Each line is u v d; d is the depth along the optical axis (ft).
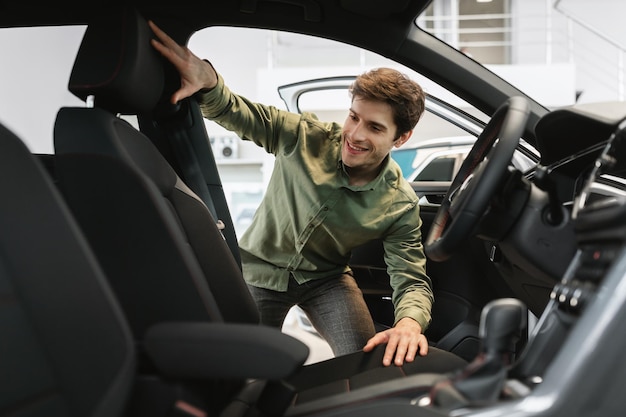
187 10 5.02
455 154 9.04
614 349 2.50
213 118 5.25
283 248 5.72
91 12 4.98
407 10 5.06
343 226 5.48
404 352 4.18
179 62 4.29
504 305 2.80
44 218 2.62
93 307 2.66
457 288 6.05
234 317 4.20
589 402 2.50
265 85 19.98
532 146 5.43
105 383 2.64
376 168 5.43
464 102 5.74
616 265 2.60
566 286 3.23
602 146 3.74
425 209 6.39
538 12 23.94
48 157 3.54
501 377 2.73
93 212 3.33
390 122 4.99
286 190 5.57
